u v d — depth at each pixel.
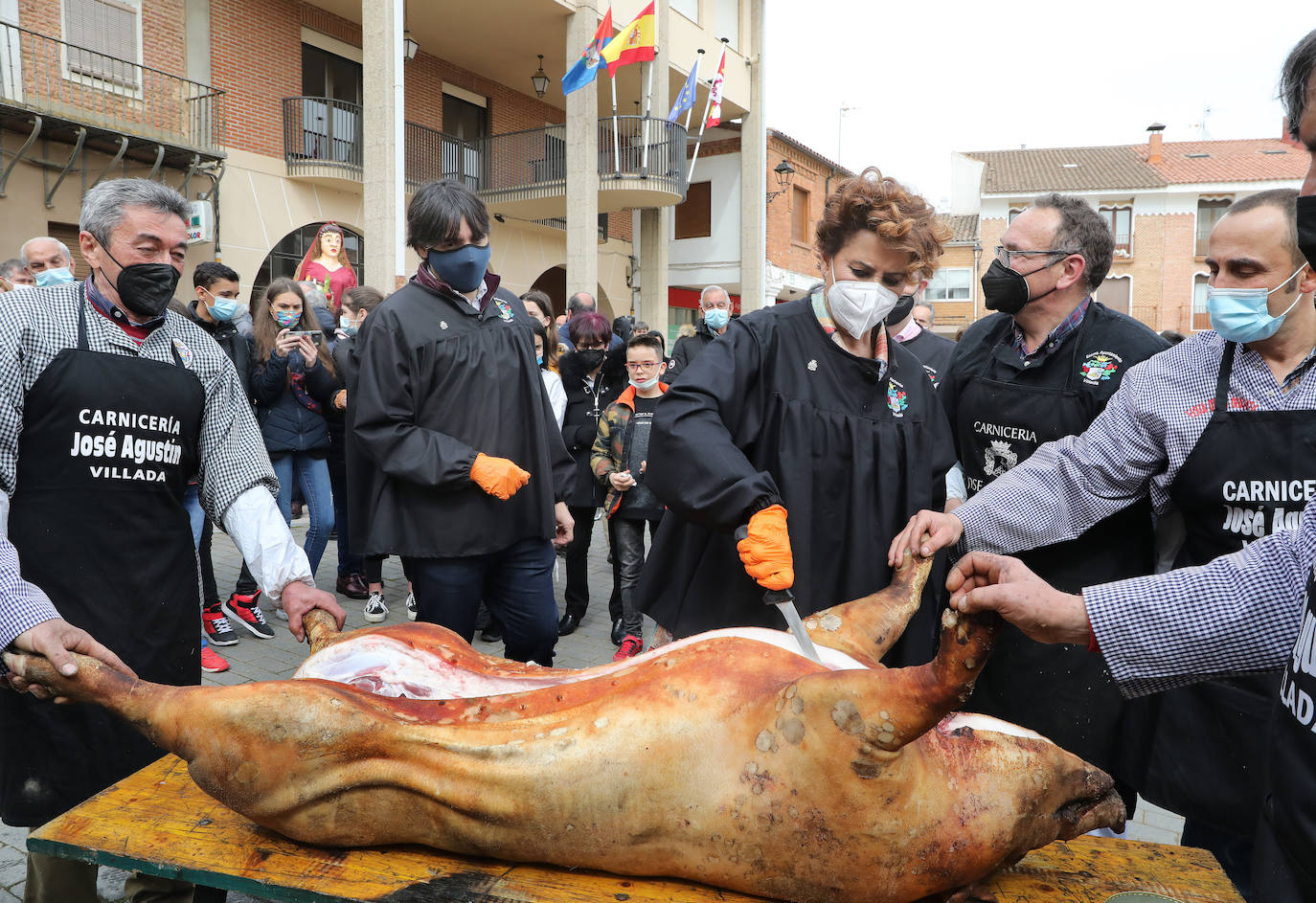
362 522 3.06
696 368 2.12
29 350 2.18
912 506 2.22
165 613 2.37
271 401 5.20
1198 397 2.22
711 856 1.64
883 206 2.00
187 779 2.09
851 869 1.58
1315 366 2.10
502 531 2.99
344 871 1.73
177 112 12.41
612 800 1.66
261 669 4.64
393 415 2.84
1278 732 1.39
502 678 2.13
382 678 2.12
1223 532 2.19
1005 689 2.55
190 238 2.39
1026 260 2.53
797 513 2.13
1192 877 1.83
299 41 14.00
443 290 2.97
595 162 14.35
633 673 1.90
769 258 21.59
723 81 18.17
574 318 5.97
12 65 10.66
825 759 1.55
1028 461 2.48
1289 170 29.62
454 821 1.72
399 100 11.77
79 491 2.22
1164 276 31.20
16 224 11.06
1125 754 2.46
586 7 14.40
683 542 2.32
